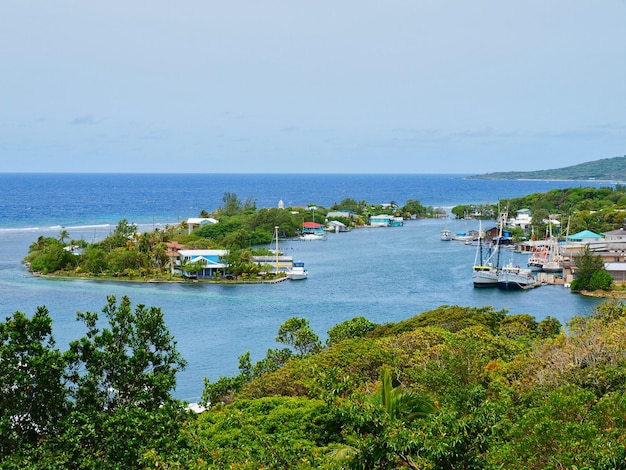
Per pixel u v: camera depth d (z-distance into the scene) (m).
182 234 185.75
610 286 122.75
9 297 111.69
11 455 24.81
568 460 20.66
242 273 137.12
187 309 104.44
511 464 22.30
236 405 40.84
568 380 36.56
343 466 20.86
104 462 25.62
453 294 120.31
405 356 49.59
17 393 26.05
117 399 29.34
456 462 19.47
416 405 29.81
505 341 56.94
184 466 24.94
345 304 110.12
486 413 20.67
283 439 27.75
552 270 144.12
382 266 153.50
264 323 94.50
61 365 27.14
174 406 29.56
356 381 44.12
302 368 47.66
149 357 30.52
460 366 38.62
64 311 100.19
